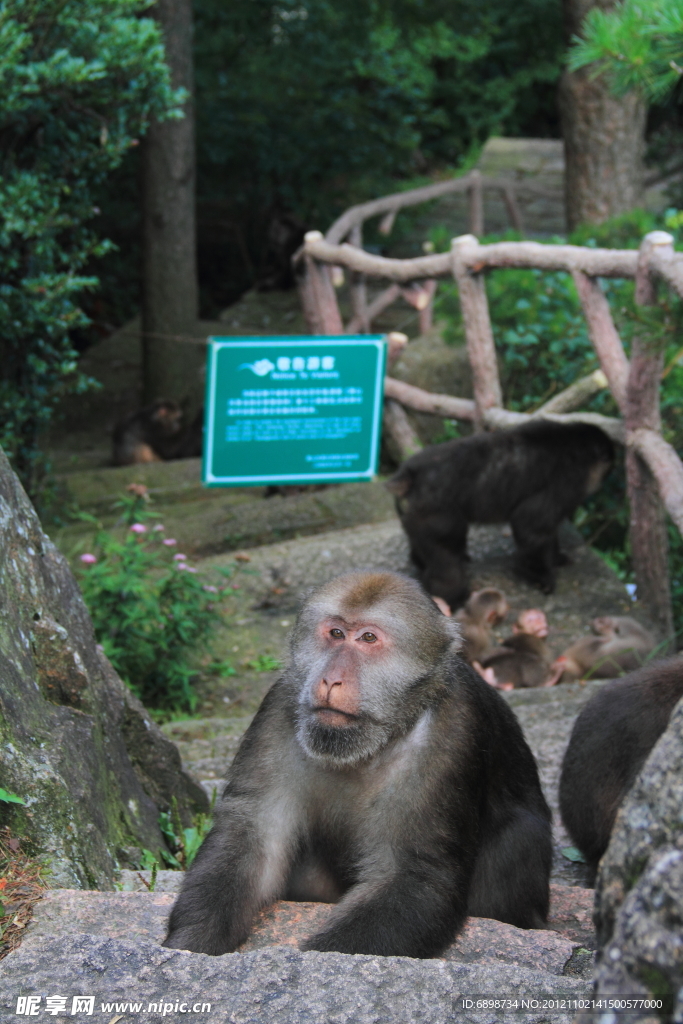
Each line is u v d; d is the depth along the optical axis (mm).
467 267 8836
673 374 8516
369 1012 2053
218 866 2791
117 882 3135
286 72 17672
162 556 8883
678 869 1473
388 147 19266
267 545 9422
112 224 18750
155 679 7078
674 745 1610
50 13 6809
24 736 3002
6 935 2484
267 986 2125
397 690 2879
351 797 2977
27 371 8180
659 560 7887
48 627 3410
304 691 2904
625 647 7020
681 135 17625
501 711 3357
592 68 11797
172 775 4168
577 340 9859
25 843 2830
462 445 8016
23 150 7711
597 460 8133
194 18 17781
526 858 3166
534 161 20500
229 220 20141
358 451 8203
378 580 2980
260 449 8070
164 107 7844
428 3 17875
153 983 2135
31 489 9070
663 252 6656
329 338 7965
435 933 2650
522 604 8203
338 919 2664
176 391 13688
